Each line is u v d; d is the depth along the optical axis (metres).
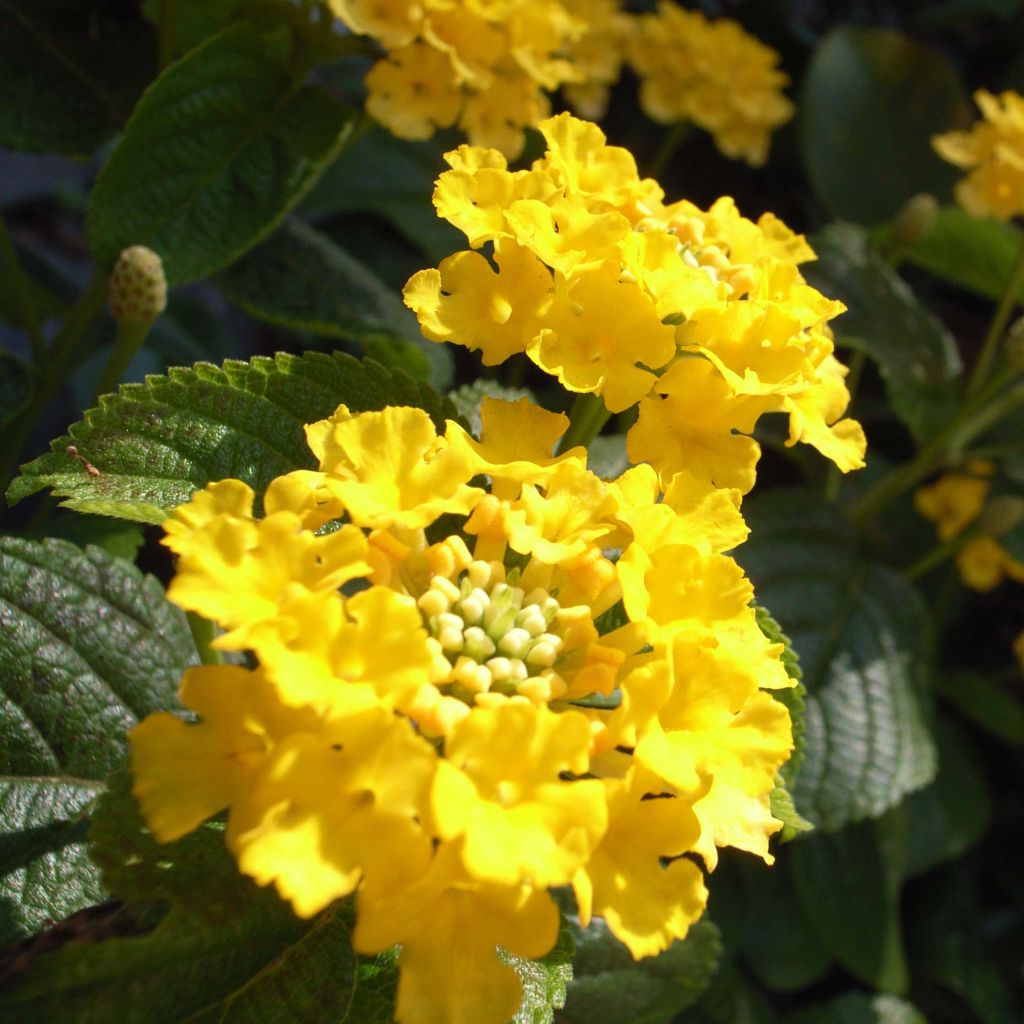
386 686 0.07
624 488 0.09
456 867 0.07
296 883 0.07
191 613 0.09
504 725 0.07
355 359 0.10
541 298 0.09
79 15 0.15
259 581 0.07
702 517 0.09
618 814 0.08
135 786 0.07
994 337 0.17
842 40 0.22
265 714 0.07
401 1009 0.07
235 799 0.07
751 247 0.10
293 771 0.07
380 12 0.13
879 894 0.18
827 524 0.17
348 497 0.08
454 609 0.08
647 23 0.19
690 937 0.13
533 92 0.14
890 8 0.26
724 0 0.24
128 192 0.13
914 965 0.20
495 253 0.09
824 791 0.15
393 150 0.20
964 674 0.20
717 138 0.20
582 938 0.12
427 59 0.13
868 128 0.22
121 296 0.11
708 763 0.08
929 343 0.18
